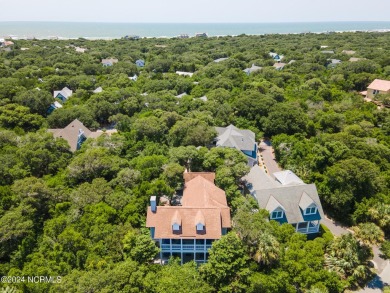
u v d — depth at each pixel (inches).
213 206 1398.9
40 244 1328.7
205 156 1857.8
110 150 2032.5
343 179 1642.5
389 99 3034.0
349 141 2016.5
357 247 1336.1
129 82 3656.5
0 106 2613.2
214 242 1220.5
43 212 1513.3
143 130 2219.5
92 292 1004.6
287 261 1223.5
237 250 1177.4
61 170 1846.7
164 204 1630.2
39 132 2162.9
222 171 1676.9
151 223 1336.1
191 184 1615.4
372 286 1294.3
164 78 3863.2
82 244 1248.8
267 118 2623.0
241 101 2797.7
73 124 2394.2
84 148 2066.9
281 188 1573.6
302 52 5900.6
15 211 1385.3
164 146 2116.1
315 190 1584.6
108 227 1333.7
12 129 2432.3
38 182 1541.6
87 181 1777.8
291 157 2094.0
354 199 1672.0
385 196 1691.7
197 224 1291.8
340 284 1214.3
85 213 1423.5
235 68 4379.9
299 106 2854.3
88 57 5413.4
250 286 1127.6
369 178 1675.7
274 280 1142.3
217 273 1143.6
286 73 3939.5
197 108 2805.1
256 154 2253.9
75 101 3117.6
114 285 1027.9
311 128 2517.2
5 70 3890.3
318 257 1269.7
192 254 1385.3
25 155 1796.3
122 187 1604.3
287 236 1364.4
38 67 4552.2
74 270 1118.4
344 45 6510.8
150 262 1299.2
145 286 1060.5
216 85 3479.3
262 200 1541.6
